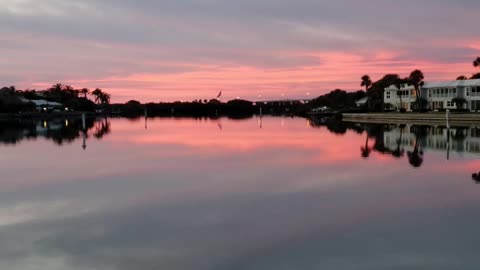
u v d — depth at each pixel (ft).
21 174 79.71
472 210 51.98
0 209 54.19
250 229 45.32
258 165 88.53
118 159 99.96
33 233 44.70
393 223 47.06
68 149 123.13
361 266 35.76
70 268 36.11
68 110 524.11
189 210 52.95
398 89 373.20
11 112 405.18
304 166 86.69
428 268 35.27
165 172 80.64
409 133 181.47
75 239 42.80
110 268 36.06
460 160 94.22
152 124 287.89
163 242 41.68
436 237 42.34
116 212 52.39
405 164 88.58
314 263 36.45
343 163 90.74
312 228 45.50
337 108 477.36
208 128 231.91
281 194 61.05
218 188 65.46
